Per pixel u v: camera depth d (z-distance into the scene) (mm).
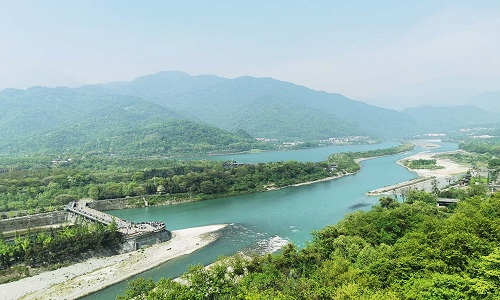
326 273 88500
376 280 77062
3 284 130000
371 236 123562
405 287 69188
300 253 110500
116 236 164375
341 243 112812
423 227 107062
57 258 148125
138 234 171000
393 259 86000
